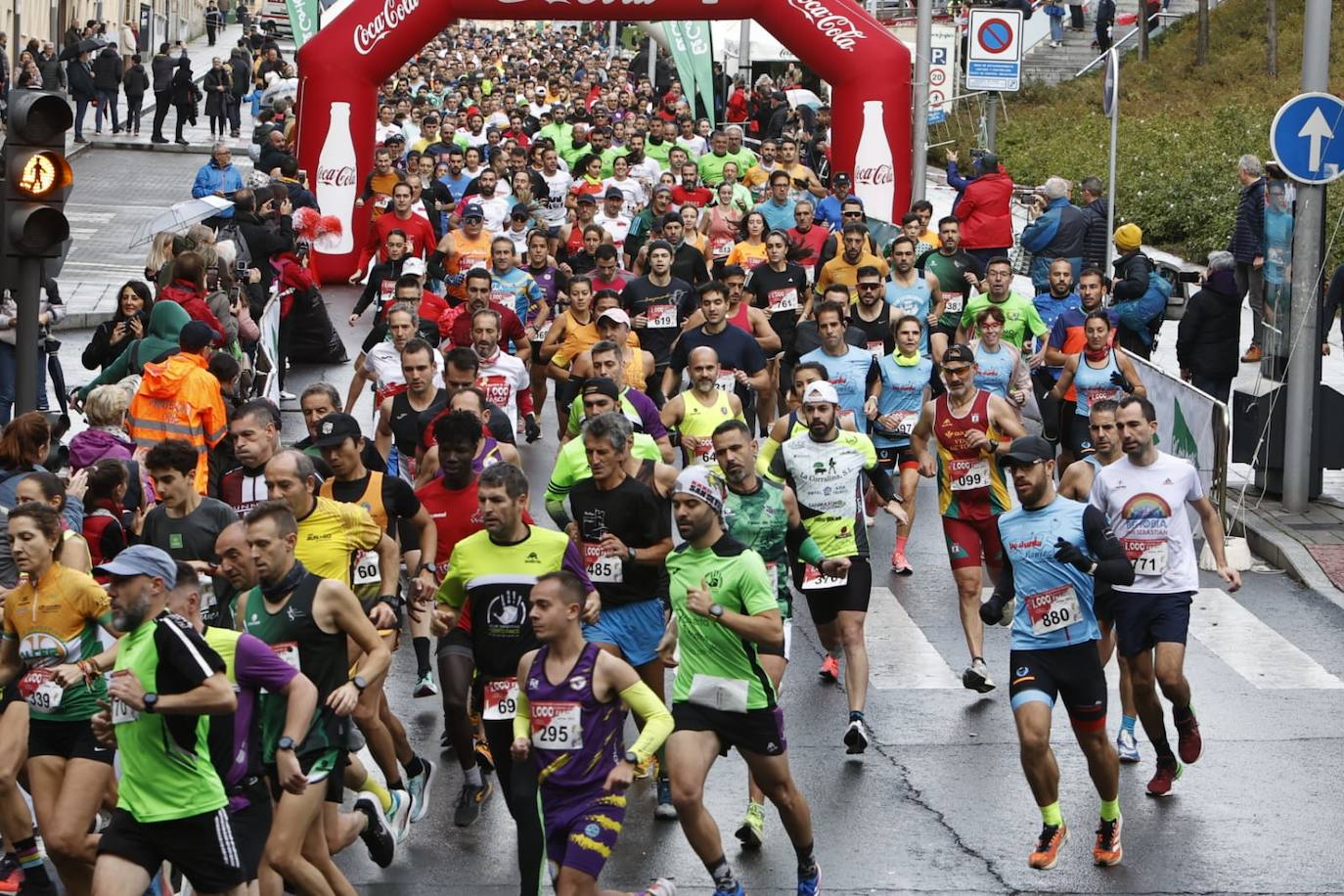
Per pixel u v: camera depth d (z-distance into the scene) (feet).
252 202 118.01
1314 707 70.64
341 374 128.47
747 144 239.30
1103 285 97.96
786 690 72.08
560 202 163.63
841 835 56.95
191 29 486.79
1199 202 189.06
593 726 46.47
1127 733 64.34
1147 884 53.36
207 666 42.27
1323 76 96.37
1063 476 65.41
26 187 62.13
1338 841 56.90
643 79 344.69
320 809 47.24
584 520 56.95
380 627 52.42
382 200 162.91
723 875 49.29
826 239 120.37
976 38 162.71
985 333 94.17
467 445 59.26
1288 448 97.71
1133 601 60.29
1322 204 96.78
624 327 86.53
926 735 66.80
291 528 47.78
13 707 50.75
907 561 90.84
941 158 260.83
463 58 374.43
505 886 53.01
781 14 174.29
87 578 49.11
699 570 50.01
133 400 74.74
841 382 89.15
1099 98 267.59
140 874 42.96
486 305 96.99
